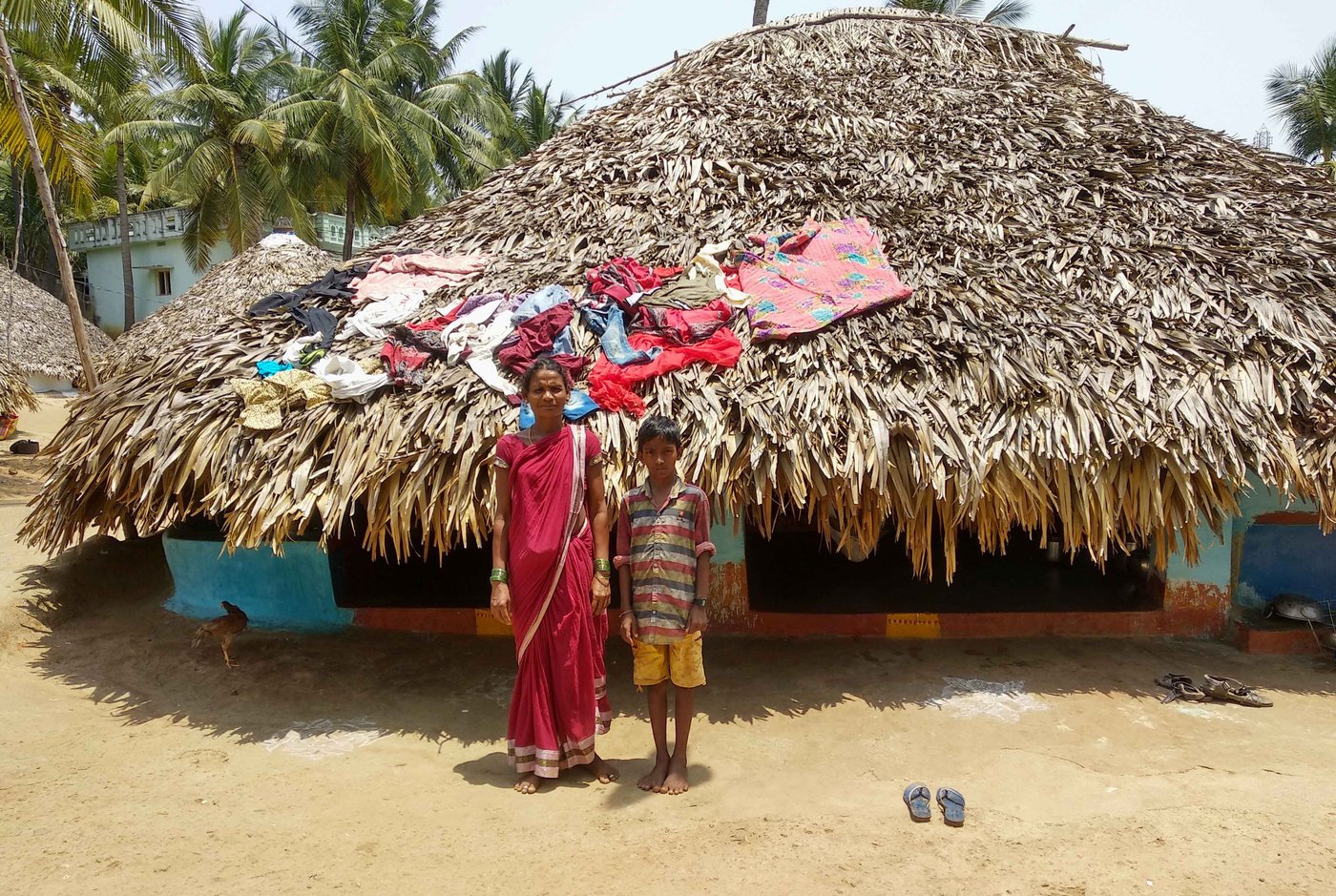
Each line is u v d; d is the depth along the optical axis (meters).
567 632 3.30
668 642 3.27
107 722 4.00
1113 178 5.75
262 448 4.17
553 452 3.29
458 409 4.16
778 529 6.10
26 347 16.52
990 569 5.85
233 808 3.20
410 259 5.54
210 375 4.58
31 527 4.99
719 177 5.86
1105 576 5.67
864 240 5.11
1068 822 3.09
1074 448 4.05
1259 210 5.58
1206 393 4.29
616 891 2.67
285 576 5.21
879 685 4.35
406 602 5.22
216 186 19.33
